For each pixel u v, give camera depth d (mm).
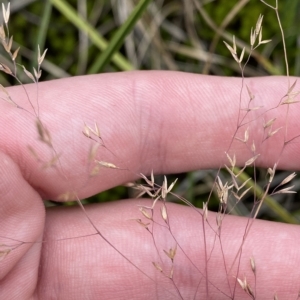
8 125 136
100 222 146
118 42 154
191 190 170
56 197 142
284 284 145
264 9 179
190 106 145
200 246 146
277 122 145
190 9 179
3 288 137
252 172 177
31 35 181
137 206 148
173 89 145
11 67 178
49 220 146
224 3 180
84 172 141
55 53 182
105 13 182
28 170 137
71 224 146
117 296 147
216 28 172
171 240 146
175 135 146
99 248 145
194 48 182
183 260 146
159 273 146
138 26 180
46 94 140
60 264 144
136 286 147
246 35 180
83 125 140
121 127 142
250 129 146
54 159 125
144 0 148
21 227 132
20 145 135
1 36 129
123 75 145
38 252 140
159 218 147
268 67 174
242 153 148
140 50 182
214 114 145
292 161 148
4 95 139
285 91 145
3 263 132
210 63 182
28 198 131
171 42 183
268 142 147
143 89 144
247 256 145
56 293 146
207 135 146
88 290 146
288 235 146
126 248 146
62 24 182
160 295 148
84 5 181
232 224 147
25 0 180
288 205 178
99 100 142
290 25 177
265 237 146
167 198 178
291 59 180
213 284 147
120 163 144
